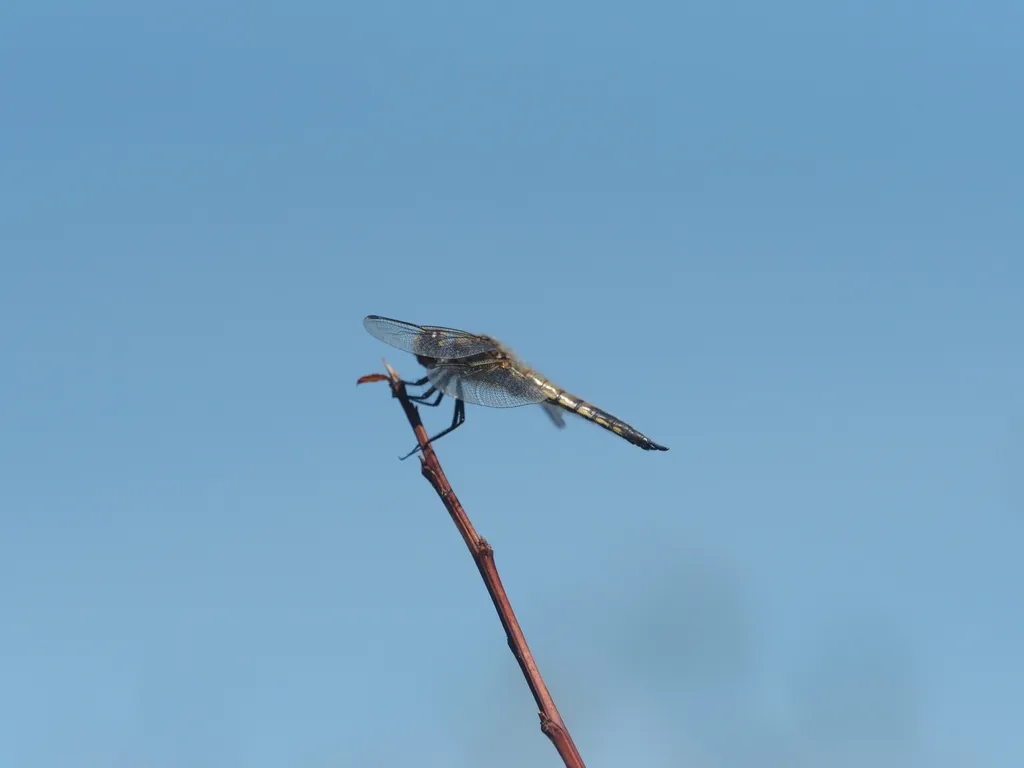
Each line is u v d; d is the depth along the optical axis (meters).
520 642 7.24
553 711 6.94
